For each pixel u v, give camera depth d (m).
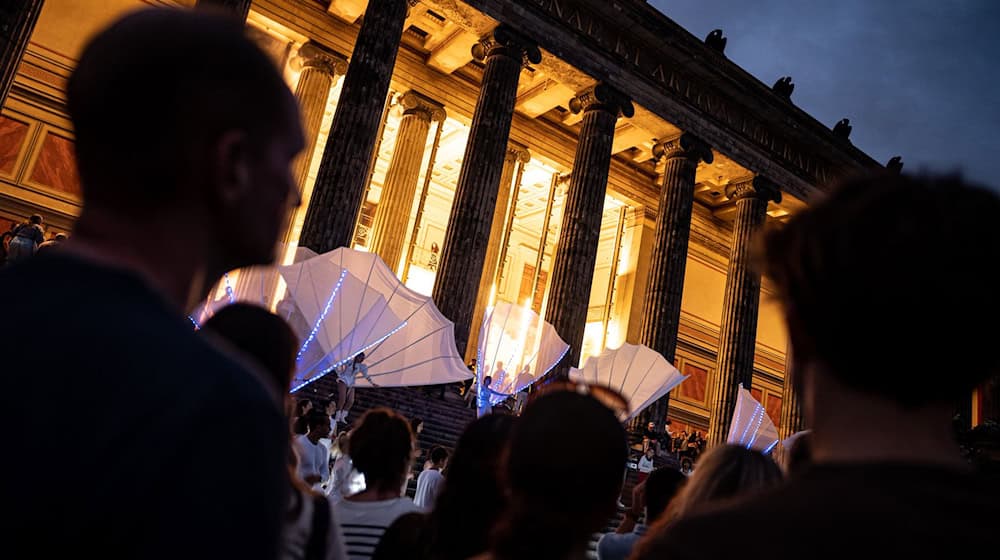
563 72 22.94
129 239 0.96
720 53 24.84
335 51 24.08
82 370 0.79
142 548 0.73
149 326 0.85
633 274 31.48
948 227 0.80
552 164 29.53
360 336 10.83
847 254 0.84
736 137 26.42
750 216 26.39
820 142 28.14
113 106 0.94
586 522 1.55
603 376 13.57
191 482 0.75
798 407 24.67
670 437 24.77
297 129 1.11
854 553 0.71
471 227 19.80
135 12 1.01
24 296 0.85
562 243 22.09
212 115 0.96
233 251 1.05
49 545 0.73
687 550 0.79
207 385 0.82
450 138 31.48
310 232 17.09
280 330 2.05
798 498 0.80
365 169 17.92
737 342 24.88
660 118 24.39
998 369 0.82
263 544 0.80
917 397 0.82
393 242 24.69
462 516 2.31
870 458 0.84
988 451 8.15
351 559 2.96
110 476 0.74
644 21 23.34
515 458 1.61
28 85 19.78
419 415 17.92
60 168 20.17
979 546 0.71
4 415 0.76
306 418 7.59
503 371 14.71
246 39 1.04
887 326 0.80
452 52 25.58
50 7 20.27
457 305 19.33
